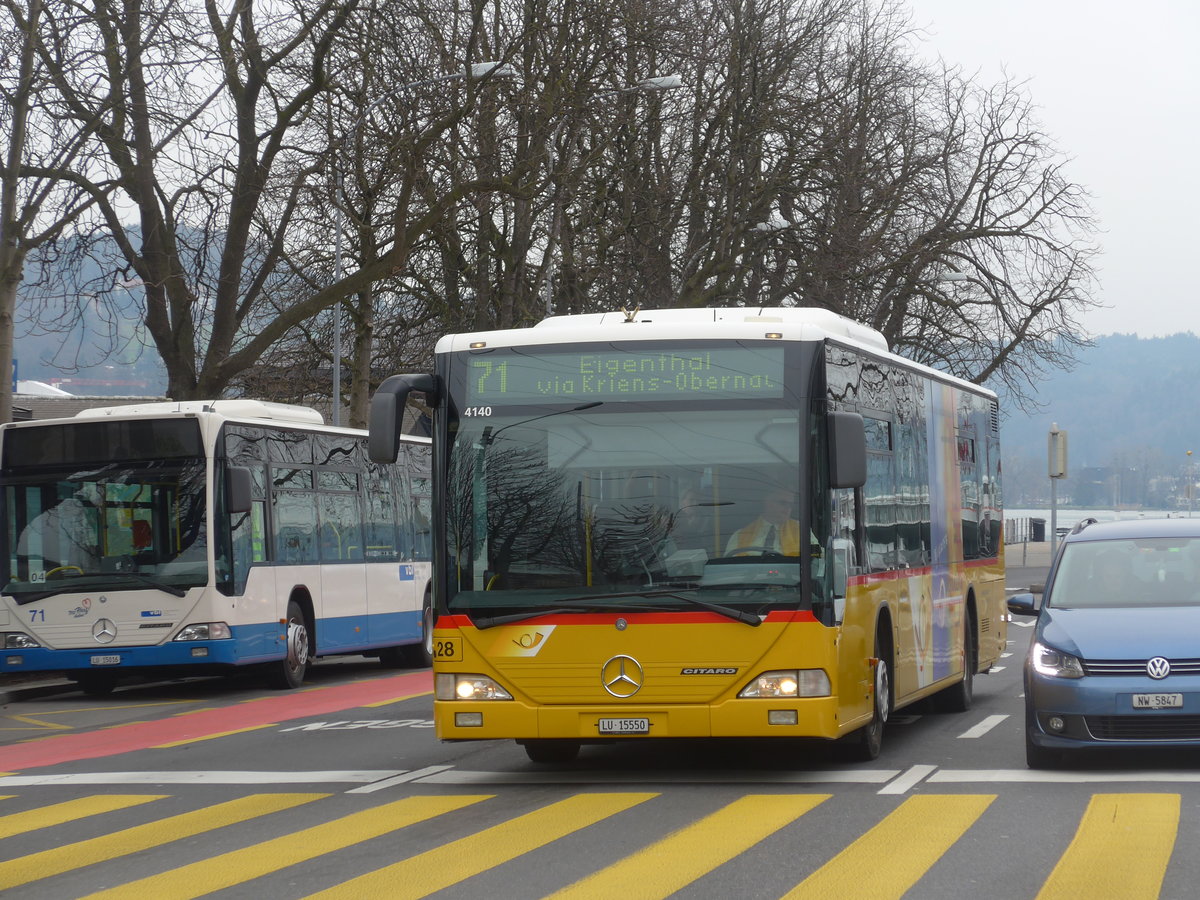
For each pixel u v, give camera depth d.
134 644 24.22
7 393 27.47
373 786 14.03
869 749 14.82
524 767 15.14
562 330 13.88
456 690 13.40
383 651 32.31
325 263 39.78
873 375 15.76
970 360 55.09
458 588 13.50
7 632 24.47
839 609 13.55
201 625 24.19
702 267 49.16
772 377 13.58
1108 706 12.96
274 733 19.23
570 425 13.65
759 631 13.09
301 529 27.08
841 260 49.09
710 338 13.69
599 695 13.18
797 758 15.32
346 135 33.75
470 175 37.53
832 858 10.00
